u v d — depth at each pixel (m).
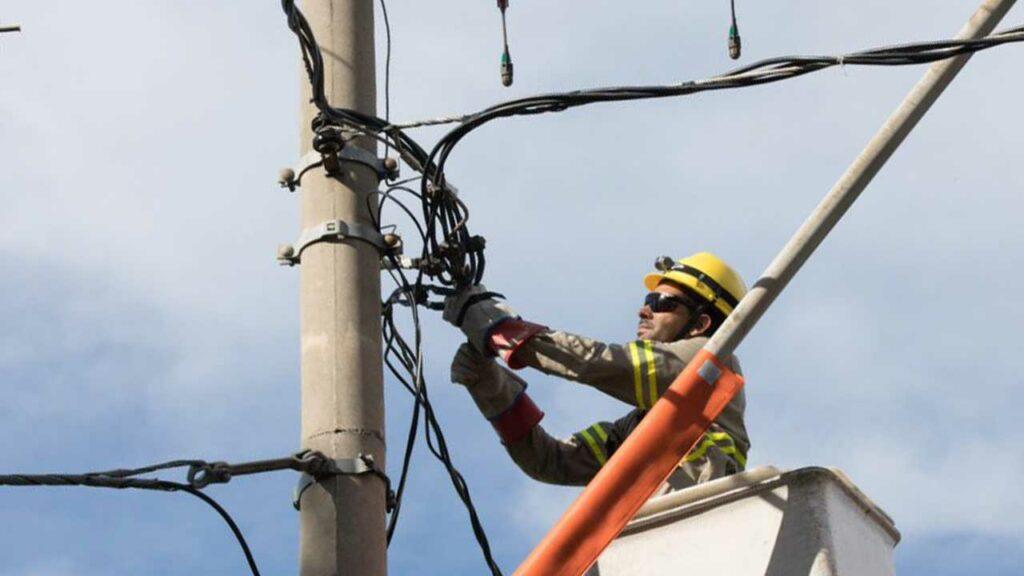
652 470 11.95
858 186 12.09
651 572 12.02
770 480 11.88
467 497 13.81
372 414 12.73
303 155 13.52
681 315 14.19
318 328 12.91
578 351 12.99
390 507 13.08
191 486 12.58
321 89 13.34
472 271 13.63
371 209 13.32
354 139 13.48
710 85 13.30
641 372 12.93
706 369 12.08
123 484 12.44
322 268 13.07
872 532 12.09
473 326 13.34
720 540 11.92
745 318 12.09
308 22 13.85
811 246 12.09
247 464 12.53
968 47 12.55
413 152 13.82
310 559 12.31
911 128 12.17
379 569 12.38
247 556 12.86
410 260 13.56
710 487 12.02
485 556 13.74
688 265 14.35
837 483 11.89
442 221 13.64
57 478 12.35
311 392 12.77
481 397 13.77
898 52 12.77
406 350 13.95
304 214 13.34
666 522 12.10
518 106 13.46
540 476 14.01
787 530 11.75
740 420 13.26
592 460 13.97
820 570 11.55
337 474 12.48
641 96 13.41
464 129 13.46
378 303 13.12
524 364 13.16
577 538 11.87
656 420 12.02
